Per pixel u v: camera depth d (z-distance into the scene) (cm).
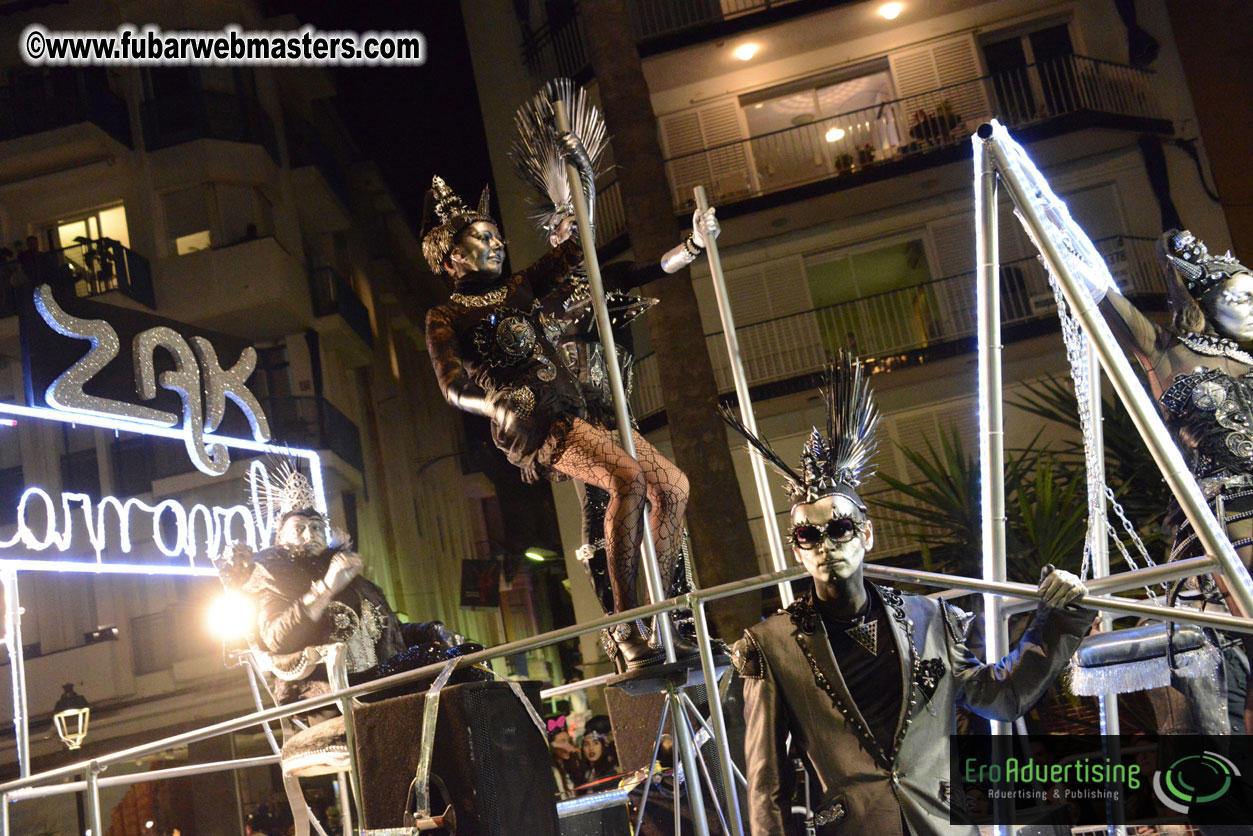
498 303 347
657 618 308
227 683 1772
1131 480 896
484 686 315
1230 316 310
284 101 2223
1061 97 1886
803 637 259
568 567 1797
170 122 1962
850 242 1917
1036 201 260
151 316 594
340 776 415
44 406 531
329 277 2064
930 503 1000
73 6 1933
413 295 3047
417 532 2522
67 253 1812
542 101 378
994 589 254
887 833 241
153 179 1944
